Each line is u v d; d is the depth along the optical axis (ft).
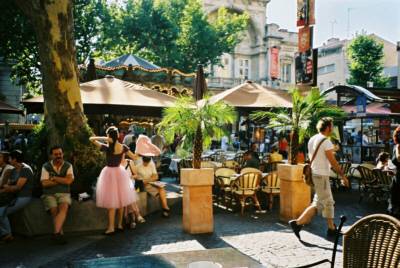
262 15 170.81
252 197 29.50
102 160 26.35
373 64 114.11
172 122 23.32
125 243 20.89
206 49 124.16
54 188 21.38
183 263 9.67
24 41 64.90
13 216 22.93
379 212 28.17
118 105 30.14
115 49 116.67
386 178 29.91
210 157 46.93
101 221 23.86
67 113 26.22
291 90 27.17
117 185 22.58
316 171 21.22
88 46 82.53
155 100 32.55
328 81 177.37
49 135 26.43
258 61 169.78
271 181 29.48
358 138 54.65
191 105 23.21
